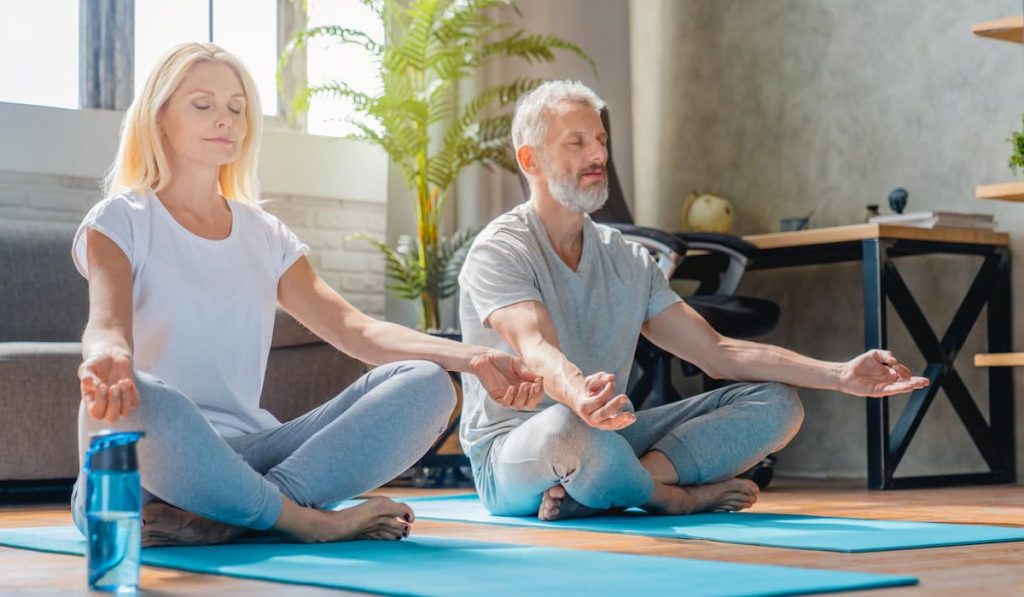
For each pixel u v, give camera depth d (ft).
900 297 13.41
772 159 16.43
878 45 15.39
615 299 8.58
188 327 6.66
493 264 8.20
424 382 6.59
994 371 14.02
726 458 8.36
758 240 14.26
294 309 7.23
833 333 15.79
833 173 15.79
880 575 5.15
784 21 16.35
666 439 8.36
